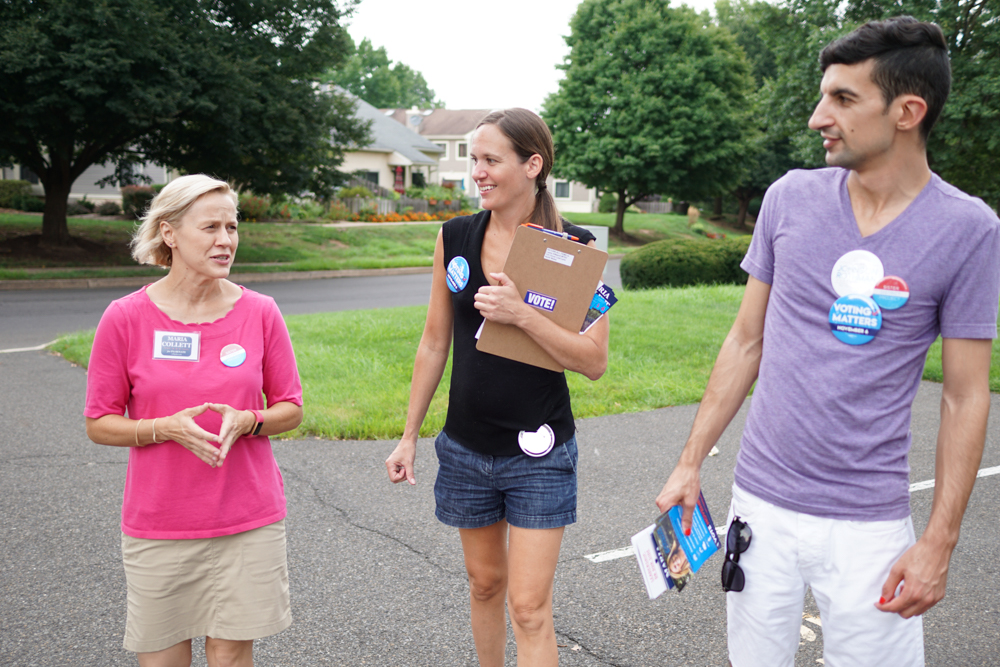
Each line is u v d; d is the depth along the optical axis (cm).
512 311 219
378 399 654
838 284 181
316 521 430
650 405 678
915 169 177
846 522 184
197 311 224
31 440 568
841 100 175
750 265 204
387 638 311
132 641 225
